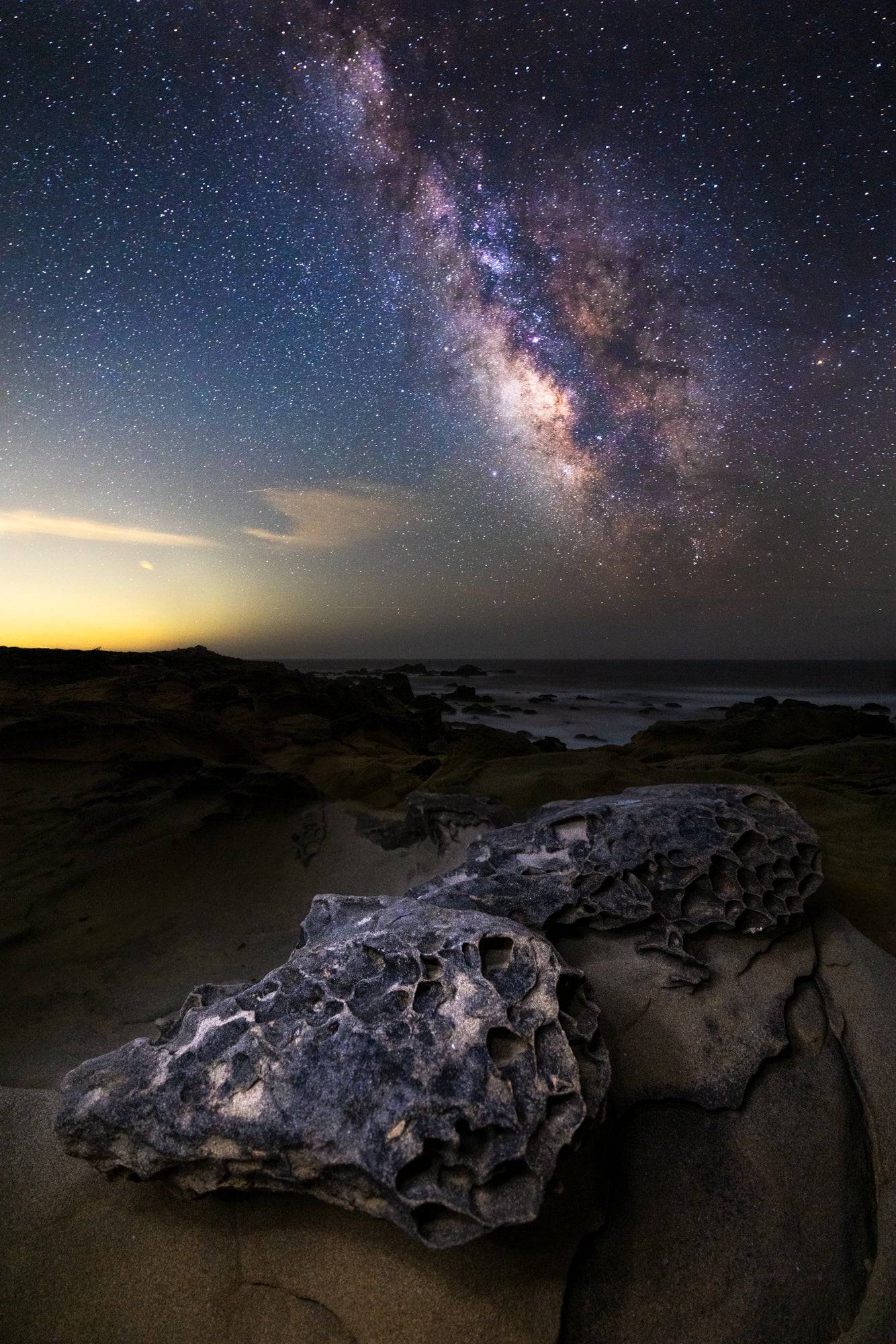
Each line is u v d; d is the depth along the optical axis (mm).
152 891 5020
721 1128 2104
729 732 13961
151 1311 1673
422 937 2197
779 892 2953
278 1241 1775
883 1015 2525
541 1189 1597
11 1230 1843
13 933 4328
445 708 30859
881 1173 2066
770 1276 1785
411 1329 1616
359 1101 1722
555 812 3734
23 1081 2865
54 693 12000
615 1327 1680
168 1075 1906
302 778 6363
